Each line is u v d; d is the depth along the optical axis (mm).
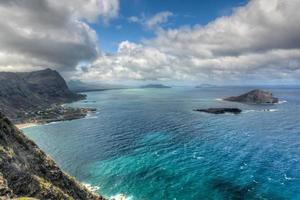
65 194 57094
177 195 77688
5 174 48656
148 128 175875
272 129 167125
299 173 91312
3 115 63969
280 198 74750
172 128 174125
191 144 131750
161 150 122562
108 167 102000
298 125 180500
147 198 76375
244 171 94250
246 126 177875
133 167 101188
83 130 177000
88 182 88375
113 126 187625
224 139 141000
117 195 78562
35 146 64938
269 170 94688
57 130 180250
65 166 104625
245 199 74562
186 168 98625
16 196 43844
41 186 52938
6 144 56156
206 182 85875
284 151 117438
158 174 93625
